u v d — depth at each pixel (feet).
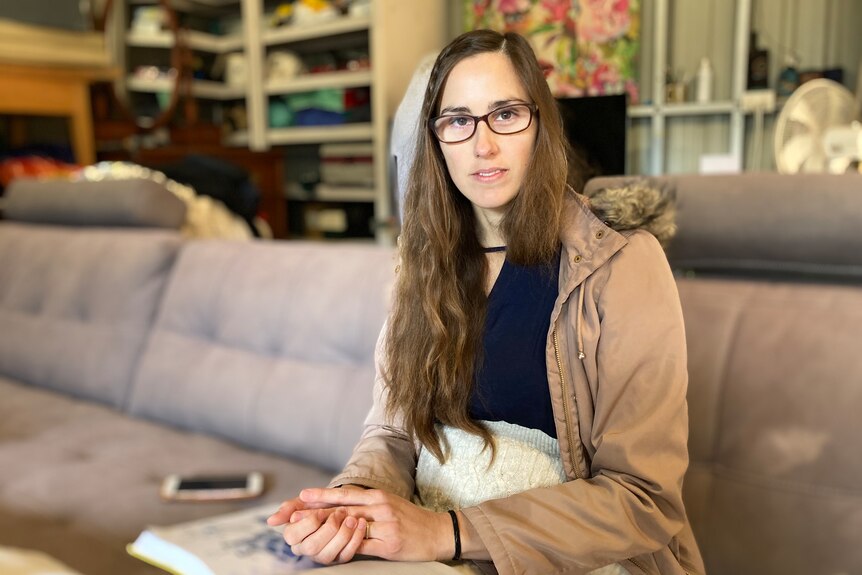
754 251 4.58
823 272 4.47
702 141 12.78
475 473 3.05
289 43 15.78
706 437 4.32
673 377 2.85
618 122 5.45
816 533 3.87
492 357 3.09
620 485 2.74
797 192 4.39
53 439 6.45
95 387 7.52
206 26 17.29
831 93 7.69
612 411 2.87
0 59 11.37
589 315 2.93
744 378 4.25
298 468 5.75
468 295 3.18
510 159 2.93
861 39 11.75
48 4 11.97
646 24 12.59
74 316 8.05
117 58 15.25
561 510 2.70
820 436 3.96
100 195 8.55
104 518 4.88
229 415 6.31
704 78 12.20
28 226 9.52
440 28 14.80
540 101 2.92
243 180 11.14
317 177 16.08
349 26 14.03
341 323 5.95
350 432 5.53
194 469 5.71
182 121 15.70
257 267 6.75
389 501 2.76
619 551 2.69
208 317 6.90
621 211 3.03
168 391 6.82
